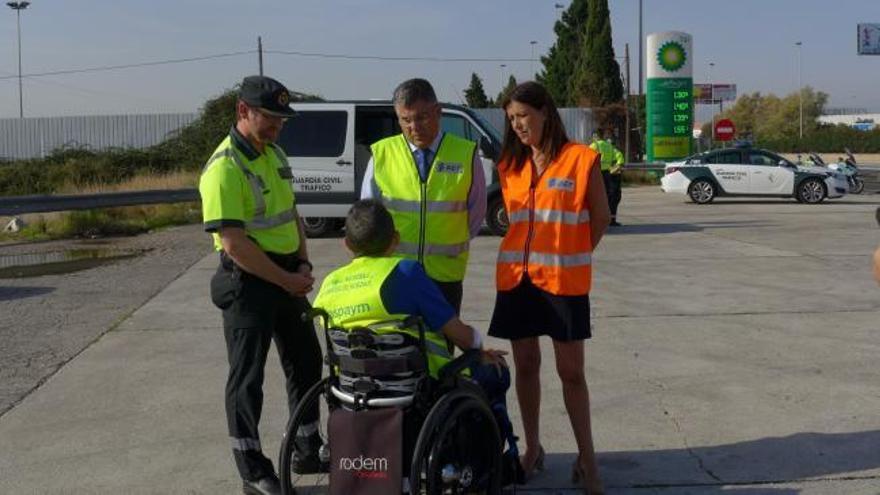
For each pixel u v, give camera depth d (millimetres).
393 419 3480
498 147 14117
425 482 3502
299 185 14172
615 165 15586
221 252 4223
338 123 14164
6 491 4402
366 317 3584
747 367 6309
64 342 7340
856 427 5062
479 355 3748
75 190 23438
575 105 45531
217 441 5031
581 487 4316
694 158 22719
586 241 4074
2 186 28625
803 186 21938
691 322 7773
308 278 4273
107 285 10109
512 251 4184
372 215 3682
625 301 8742
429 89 4207
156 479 4520
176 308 8680
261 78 4117
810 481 4344
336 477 3512
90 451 4914
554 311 4066
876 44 59688
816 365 6328
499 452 3814
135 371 6445
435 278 4305
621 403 5562
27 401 5793
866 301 8562
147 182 24500
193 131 34500
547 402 5609
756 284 9602
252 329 4156
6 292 9742
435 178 4289
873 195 25672
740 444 4840
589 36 45312
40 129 37656
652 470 4516
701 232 14805
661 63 33062
